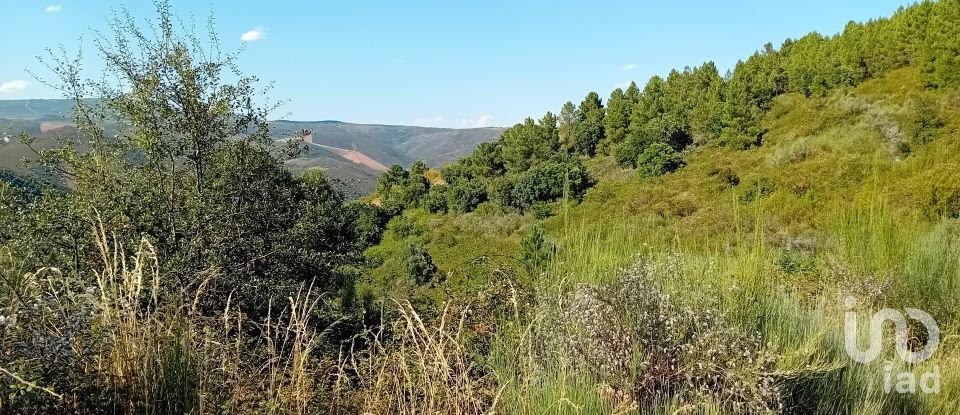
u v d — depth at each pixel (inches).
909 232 237.1
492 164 1747.0
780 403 114.3
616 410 109.4
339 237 369.4
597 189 1242.6
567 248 188.9
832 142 971.3
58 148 245.1
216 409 100.0
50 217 223.9
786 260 280.5
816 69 1374.3
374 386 120.8
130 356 96.6
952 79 1007.0
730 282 160.7
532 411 111.0
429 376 115.3
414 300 197.3
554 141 1702.8
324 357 133.5
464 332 147.4
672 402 117.7
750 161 1081.4
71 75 243.8
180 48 257.3
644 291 134.6
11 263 176.6
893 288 208.7
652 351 124.3
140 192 243.9
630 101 1733.5
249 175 275.6
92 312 97.7
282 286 246.4
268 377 120.5
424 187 1614.2
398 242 1307.8
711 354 120.3
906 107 983.6
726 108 1294.3
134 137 248.5
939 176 422.0
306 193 334.0
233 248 250.7
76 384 89.7
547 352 132.5
